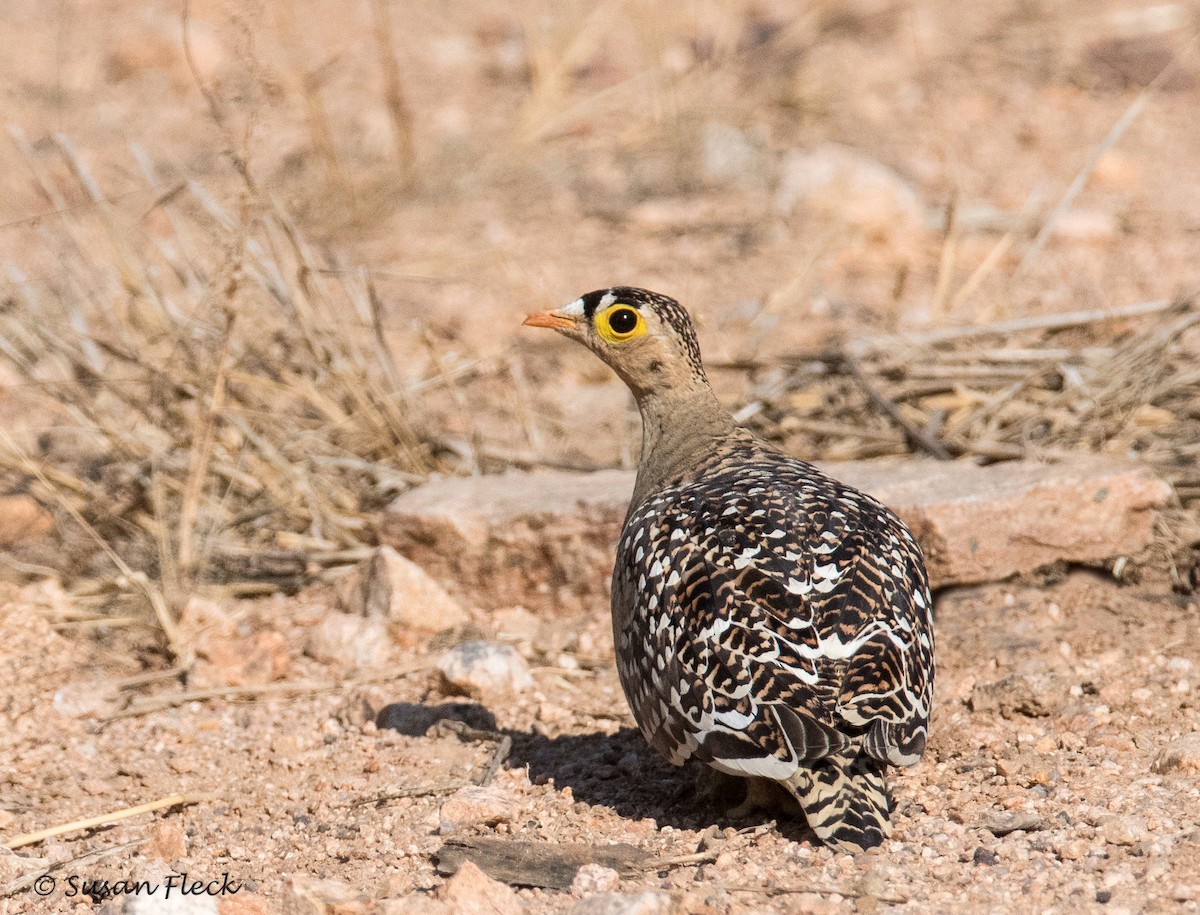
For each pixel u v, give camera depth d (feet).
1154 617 35.04
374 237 61.41
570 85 74.02
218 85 43.29
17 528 43.21
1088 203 62.13
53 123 69.21
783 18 80.33
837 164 62.90
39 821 29.91
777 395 45.98
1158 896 22.57
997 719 30.60
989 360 46.57
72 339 45.78
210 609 38.47
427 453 44.55
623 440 46.70
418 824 27.99
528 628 38.22
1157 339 44.16
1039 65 74.13
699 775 28.32
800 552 25.00
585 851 25.75
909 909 22.72
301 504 43.27
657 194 64.69
